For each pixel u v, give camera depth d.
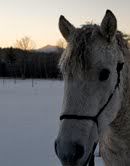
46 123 13.80
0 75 75.75
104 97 3.33
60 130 3.20
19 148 9.40
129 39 3.94
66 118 3.20
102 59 3.28
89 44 3.27
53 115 16.39
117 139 3.87
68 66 3.23
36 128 12.53
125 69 3.79
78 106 3.19
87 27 3.44
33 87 44.25
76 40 3.29
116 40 3.65
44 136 11.05
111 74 3.38
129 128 3.86
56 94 31.58
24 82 60.22
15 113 17.14
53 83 56.16
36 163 7.89
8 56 74.25
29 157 8.45
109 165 3.98
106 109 3.38
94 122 3.26
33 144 9.91
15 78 68.06
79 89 3.20
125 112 3.84
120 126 3.85
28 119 14.91
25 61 71.69
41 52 61.38
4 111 18.02
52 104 22.09
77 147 3.12
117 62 3.50
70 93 3.22
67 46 3.39
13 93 32.72
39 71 68.88
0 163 7.87
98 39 3.34
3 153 8.83
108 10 3.37
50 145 9.80
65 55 3.34
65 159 3.09
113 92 3.44
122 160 3.88
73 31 3.46
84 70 3.19
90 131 3.24
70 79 3.24
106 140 3.89
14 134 11.37
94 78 3.23
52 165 7.76
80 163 3.16
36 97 27.95
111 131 3.87
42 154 8.77
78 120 3.18
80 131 3.16
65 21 3.64
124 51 3.79
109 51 3.37
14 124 13.51
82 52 3.21
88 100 3.21
